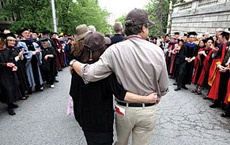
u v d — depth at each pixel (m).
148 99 1.54
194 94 5.41
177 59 6.19
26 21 14.77
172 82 6.82
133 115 1.63
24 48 4.73
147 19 1.57
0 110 4.07
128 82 1.53
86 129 1.78
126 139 1.81
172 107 4.38
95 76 1.50
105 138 1.78
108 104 1.73
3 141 2.90
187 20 13.21
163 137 3.07
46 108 4.16
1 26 17.00
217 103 4.40
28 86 4.98
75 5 19.22
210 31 10.20
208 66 4.99
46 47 5.59
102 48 1.70
